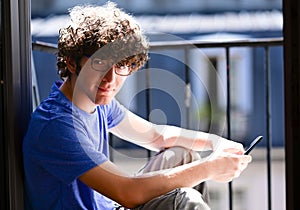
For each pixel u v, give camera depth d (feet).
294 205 8.41
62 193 9.00
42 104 9.31
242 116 40.06
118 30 8.94
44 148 8.82
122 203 8.80
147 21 42.01
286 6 8.29
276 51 39.09
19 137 9.43
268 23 40.68
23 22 9.57
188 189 8.91
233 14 43.24
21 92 9.57
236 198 37.09
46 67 31.24
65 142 8.75
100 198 9.53
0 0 9.21
